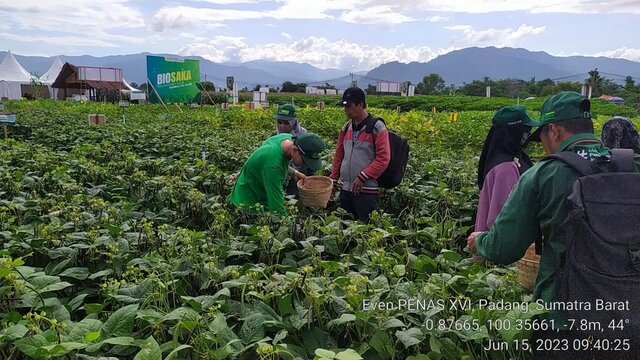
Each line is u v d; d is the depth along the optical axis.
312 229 5.02
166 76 34.56
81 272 3.80
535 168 2.81
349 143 6.19
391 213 7.02
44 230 4.38
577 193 2.56
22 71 62.88
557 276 2.72
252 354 2.89
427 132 14.62
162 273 3.76
